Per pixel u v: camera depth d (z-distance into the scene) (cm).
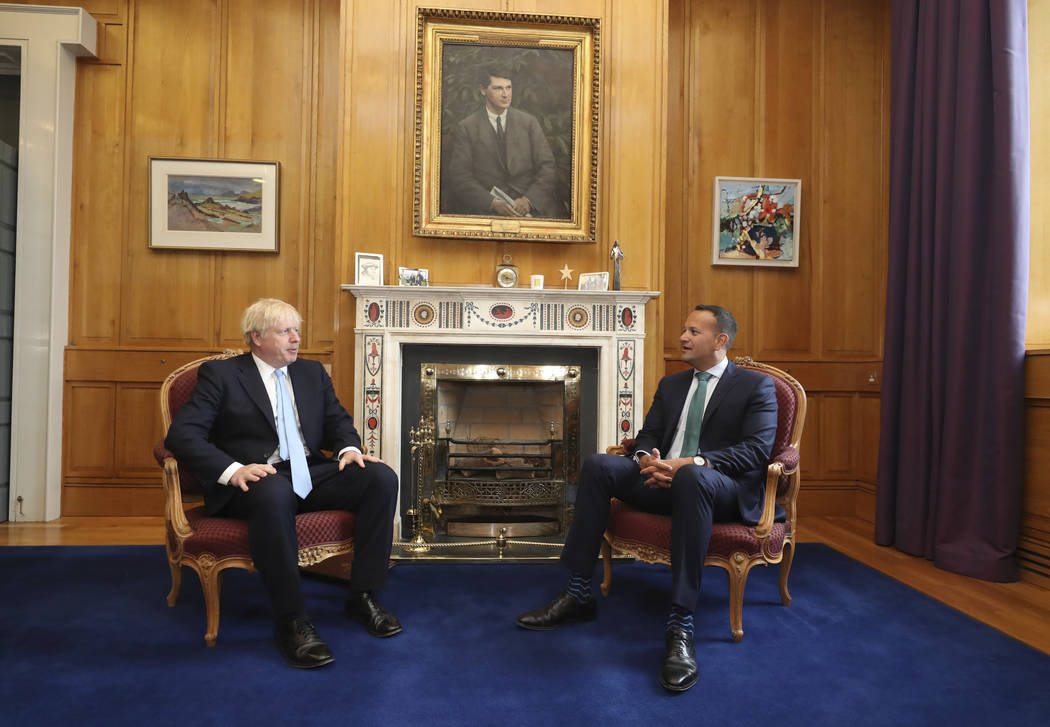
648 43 375
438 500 350
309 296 423
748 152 438
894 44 382
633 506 262
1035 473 302
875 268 442
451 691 191
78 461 408
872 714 181
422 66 361
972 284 316
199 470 228
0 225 380
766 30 438
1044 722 177
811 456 439
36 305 394
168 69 416
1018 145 301
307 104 423
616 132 373
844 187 441
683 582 214
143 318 414
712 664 212
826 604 269
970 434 318
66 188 405
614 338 356
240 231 416
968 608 268
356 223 361
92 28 404
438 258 368
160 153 415
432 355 359
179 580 258
